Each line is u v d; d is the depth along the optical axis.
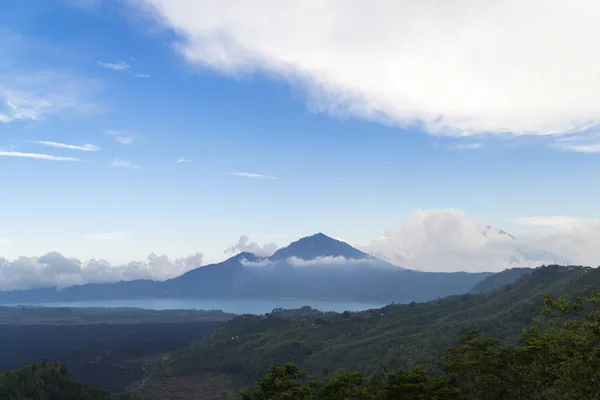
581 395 43.62
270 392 57.59
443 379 62.25
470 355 65.44
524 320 176.38
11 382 133.62
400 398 57.72
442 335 183.25
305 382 173.38
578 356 44.88
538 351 56.03
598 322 44.91
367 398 58.34
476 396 60.53
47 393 138.50
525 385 57.72
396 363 163.62
